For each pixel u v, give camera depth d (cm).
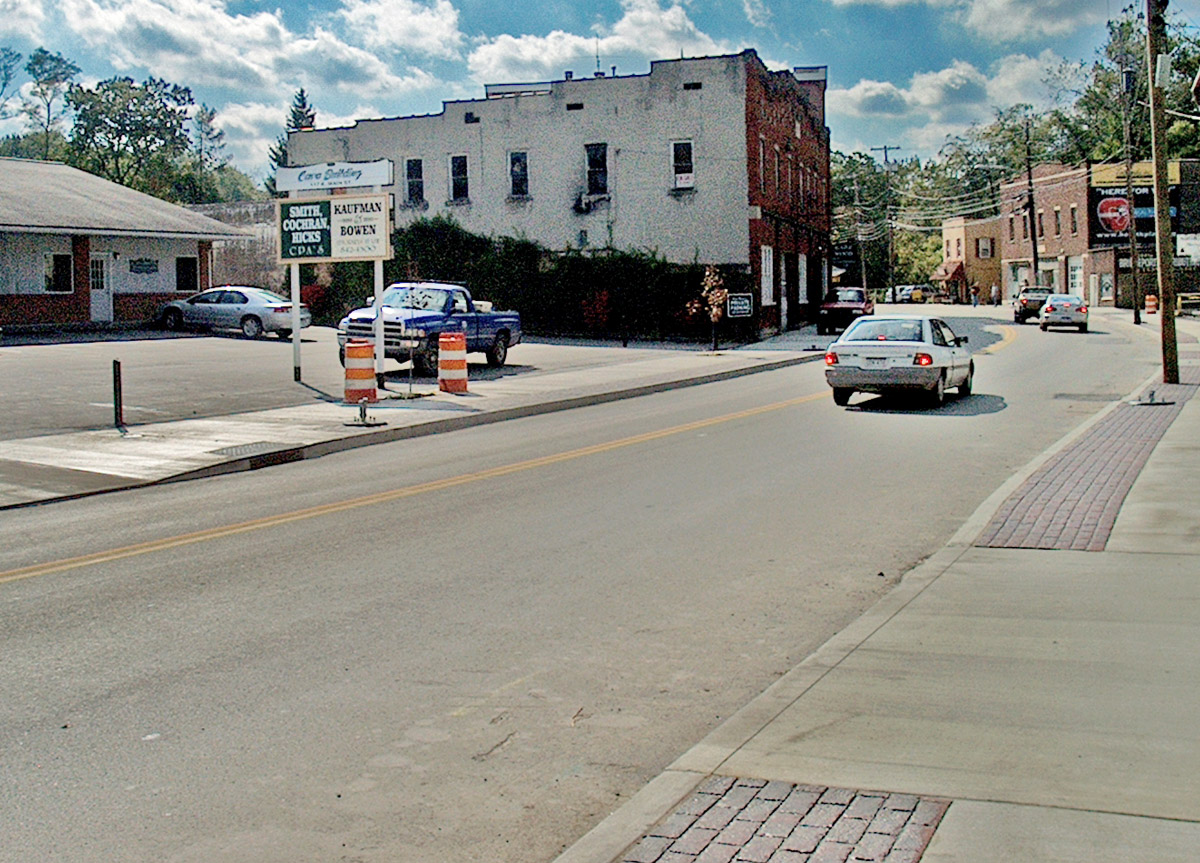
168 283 4147
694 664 667
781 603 796
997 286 8781
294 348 2444
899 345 1961
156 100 9338
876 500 1170
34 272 3675
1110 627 692
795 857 411
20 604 797
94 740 552
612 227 4328
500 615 766
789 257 4956
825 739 526
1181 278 6675
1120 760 490
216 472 1426
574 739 555
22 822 466
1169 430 1570
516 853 442
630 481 1295
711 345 4003
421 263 4550
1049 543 924
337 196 2292
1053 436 1625
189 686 628
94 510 1173
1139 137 7781
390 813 476
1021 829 427
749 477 1315
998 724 538
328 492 1257
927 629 700
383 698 610
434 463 1465
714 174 4216
